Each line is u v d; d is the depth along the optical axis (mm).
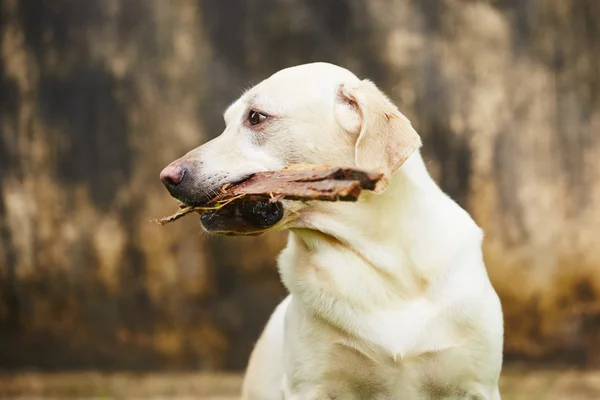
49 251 11039
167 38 10930
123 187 10992
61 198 11039
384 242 4746
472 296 4684
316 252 4895
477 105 10703
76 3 11000
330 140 4770
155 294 10969
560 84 10680
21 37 11031
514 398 9359
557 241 10578
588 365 10453
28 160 11055
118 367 10953
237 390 10016
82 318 11047
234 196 4496
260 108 4848
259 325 10844
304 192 3982
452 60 10734
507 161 10664
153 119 10945
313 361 4844
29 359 11000
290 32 10828
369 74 10789
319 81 4840
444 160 10711
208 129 10898
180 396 9820
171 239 10938
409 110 10734
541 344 10539
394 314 4723
